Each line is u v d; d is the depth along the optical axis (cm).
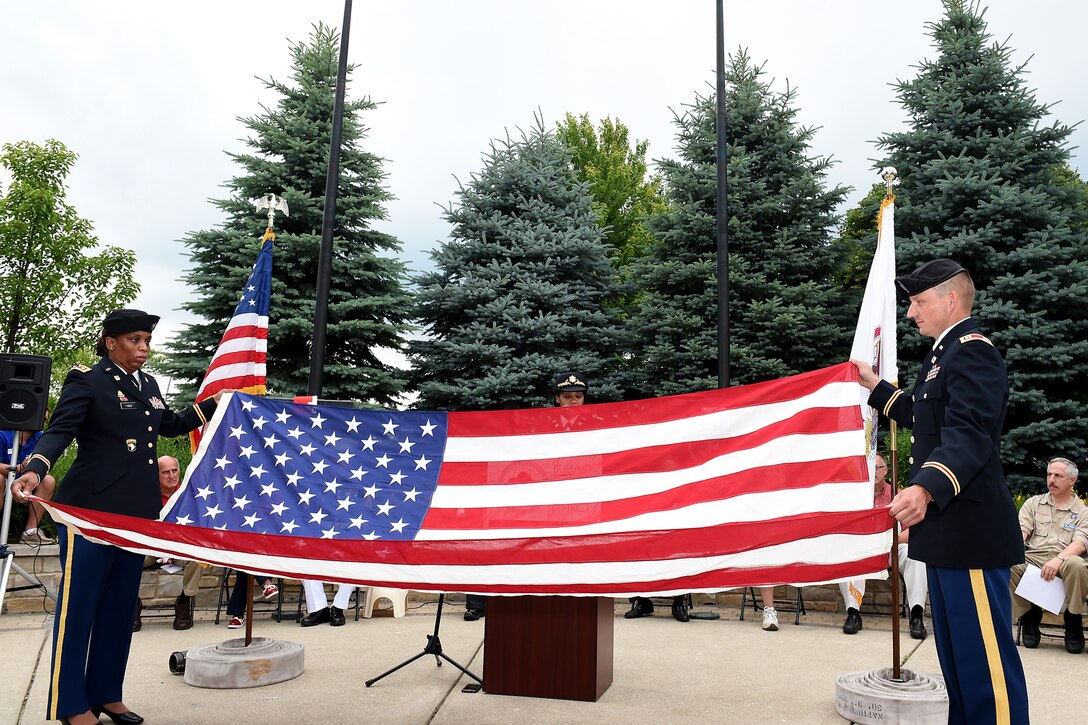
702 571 327
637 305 1434
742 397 445
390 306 1342
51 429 393
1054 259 1192
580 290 1380
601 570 339
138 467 426
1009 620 294
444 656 523
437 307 1367
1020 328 1137
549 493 456
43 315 1719
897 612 460
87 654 411
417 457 488
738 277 1286
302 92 1392
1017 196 1184
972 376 292
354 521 461
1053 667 579
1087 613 636
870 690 438
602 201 2416
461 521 455
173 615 758
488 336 1299
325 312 912
